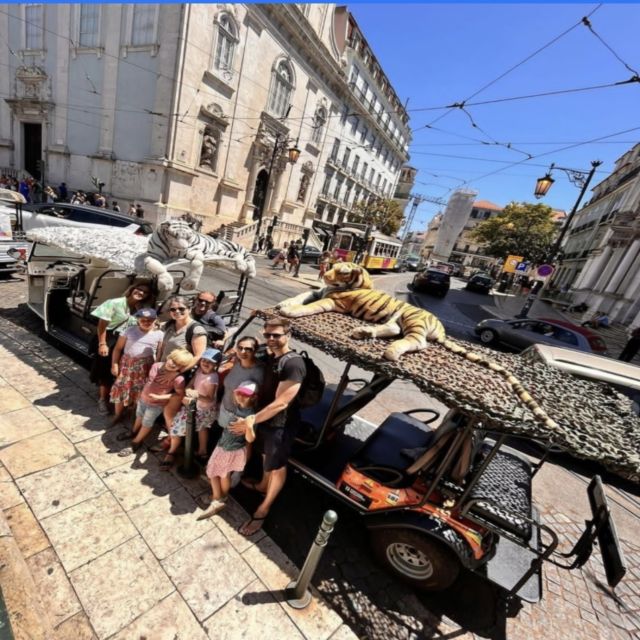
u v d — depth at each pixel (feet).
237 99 66.95
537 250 96.02
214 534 8.96
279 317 9.01
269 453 8.80
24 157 73.87
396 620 8.19
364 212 125.49
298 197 98.68
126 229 31.48
